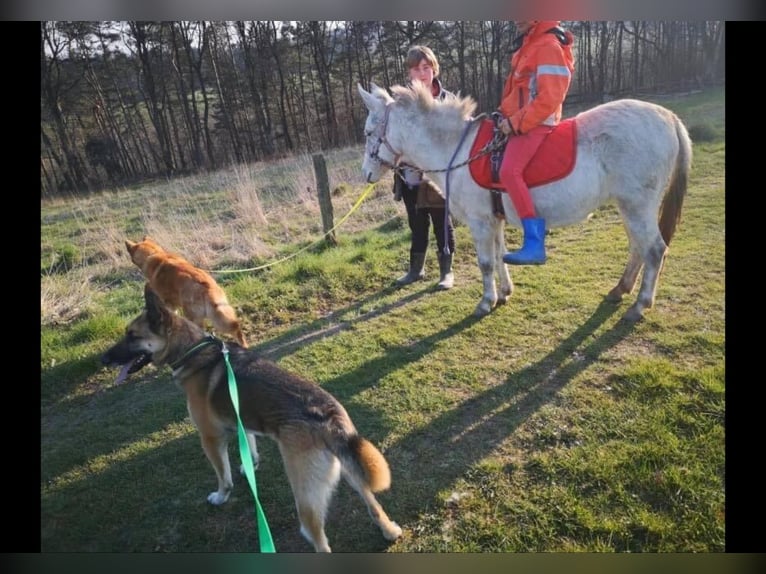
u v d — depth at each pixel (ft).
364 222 30.68
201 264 24.54
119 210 41.37
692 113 56.18
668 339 15.24
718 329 15.49
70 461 12.50
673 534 9.18
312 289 21.07
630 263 17.37
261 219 30.48
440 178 16.99
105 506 11.14
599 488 10.33
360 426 12.89
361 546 9.62
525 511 9.98
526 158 14.79
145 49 96.89
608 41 106.22
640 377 13.50
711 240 22.24
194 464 12.22
